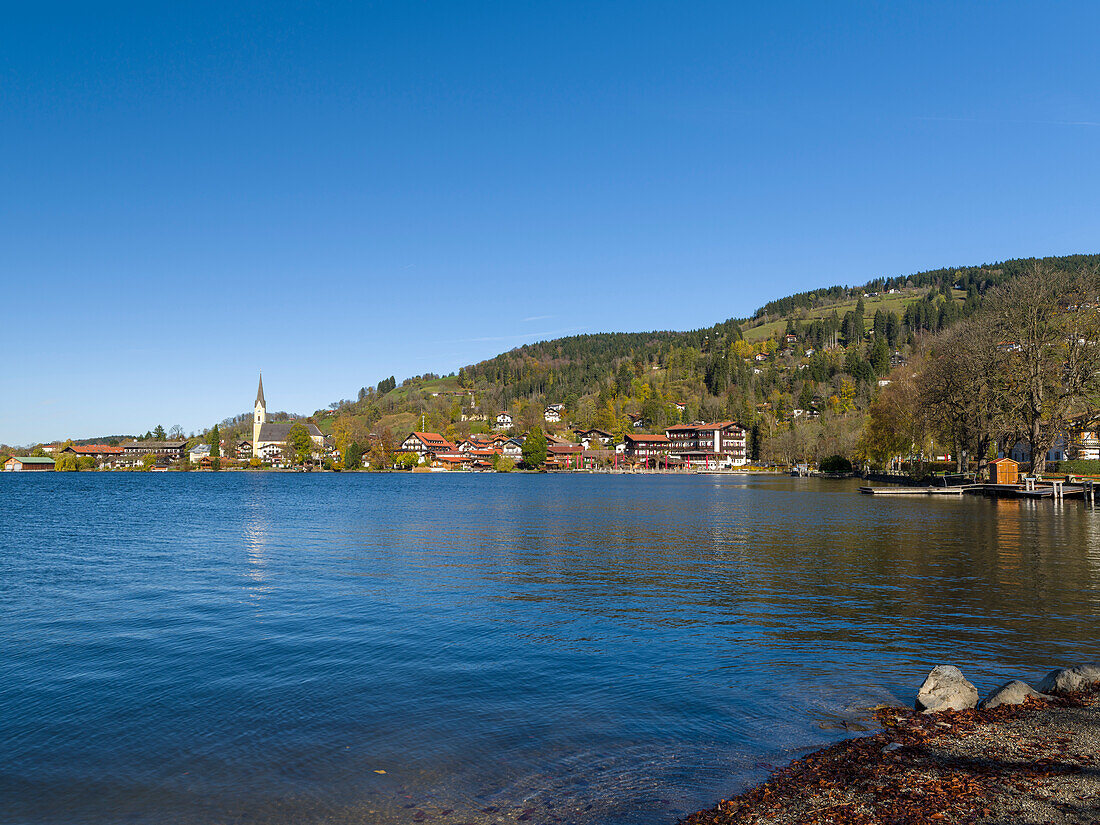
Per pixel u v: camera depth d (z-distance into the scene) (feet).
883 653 57.72
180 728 42.42
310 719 43.83
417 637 63.98
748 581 91.86
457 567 105.50
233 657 57.77
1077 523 165.78
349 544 135.13
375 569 104.17
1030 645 59.88
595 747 39.29
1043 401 255.70
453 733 41.45
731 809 31.65
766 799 32.48
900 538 137.18
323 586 90.12
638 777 35.47
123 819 31.78
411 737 40.86
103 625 69.36
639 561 110.63
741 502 254.06
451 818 31.60
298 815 32.04
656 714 44.32
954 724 40.86
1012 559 108.58
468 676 52.39
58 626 69.00
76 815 32.19
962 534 143.33
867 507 222.28
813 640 61.98
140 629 67.67
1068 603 76.48
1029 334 254.68
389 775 36.01
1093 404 252.21
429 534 152.35
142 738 40.93
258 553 122.52
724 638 62.90
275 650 59.82
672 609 75.31
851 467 513.04
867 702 46.09
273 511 224.12
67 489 394.93
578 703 46.42
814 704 45.85
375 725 42.75
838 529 155.02
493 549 126.31
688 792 33.73
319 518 196.13
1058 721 40.19
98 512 223.10
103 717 44.34
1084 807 29.96
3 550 128.06
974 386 267.80
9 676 52.90
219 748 39.47
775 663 55.16
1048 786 32.07
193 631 66.74
